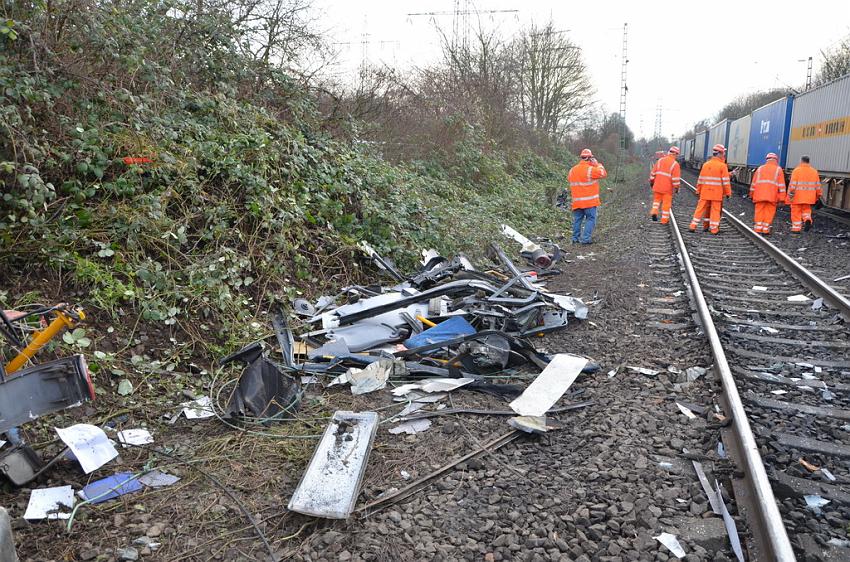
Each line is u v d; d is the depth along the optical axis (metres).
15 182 5.24
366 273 8.31
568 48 37.28
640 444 4.14
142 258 5.83
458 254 9.52
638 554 3.04
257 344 4.78
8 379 2.98
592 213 13.77
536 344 6.44
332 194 8.73
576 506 3.43
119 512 3.36
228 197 6.96
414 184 12.45
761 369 5.58
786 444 4.13
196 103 7.95
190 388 4.92
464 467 3.87
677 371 5.57
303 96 10.50
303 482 3.50
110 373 4.71
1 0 5.86
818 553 3.02
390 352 5.64
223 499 3.51
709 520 3.29
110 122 6.38
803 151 19.56
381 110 14.39
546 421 4.49
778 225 16.84
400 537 3.16
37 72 5.68
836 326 6.88
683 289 8.85
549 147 34.06
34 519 3.22
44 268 5.24
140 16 7.55
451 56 23.03
